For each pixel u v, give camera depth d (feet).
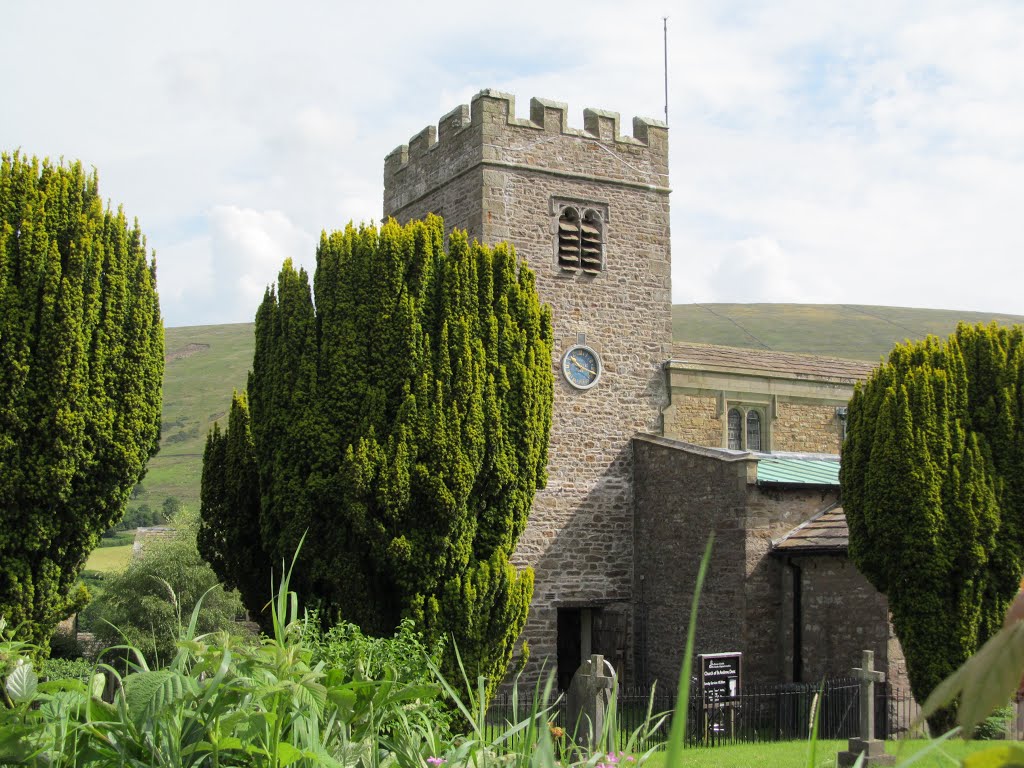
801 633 81.56
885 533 69.26
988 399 70.74
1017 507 69.05
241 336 546.26
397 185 105.40
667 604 89.86
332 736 24.94
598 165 96.84
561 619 96.12
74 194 57.00
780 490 84.33
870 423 71.92
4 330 53.47
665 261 99.30
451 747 26.81
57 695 24.52
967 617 67.41
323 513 66.13
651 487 92.79
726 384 101.09
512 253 72.13
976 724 9.87
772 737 73.56
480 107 92.43
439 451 65.10
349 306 67.92
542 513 90.84
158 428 59.47
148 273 59.52
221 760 23.35
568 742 52.90
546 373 72.23
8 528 53.36
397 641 51.08
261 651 24.48
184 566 118.32
